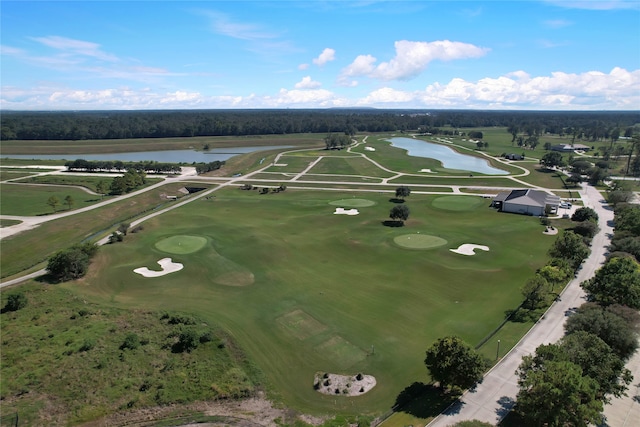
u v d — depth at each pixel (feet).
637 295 166.09
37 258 258.37
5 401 128.06
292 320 177.27
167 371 142.92
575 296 197.06
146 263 236.43
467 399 127.54
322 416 123.65
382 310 185.57
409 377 140.77
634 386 134.31
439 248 257.55
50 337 162.81
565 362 113.09
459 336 164.25
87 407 126.00
